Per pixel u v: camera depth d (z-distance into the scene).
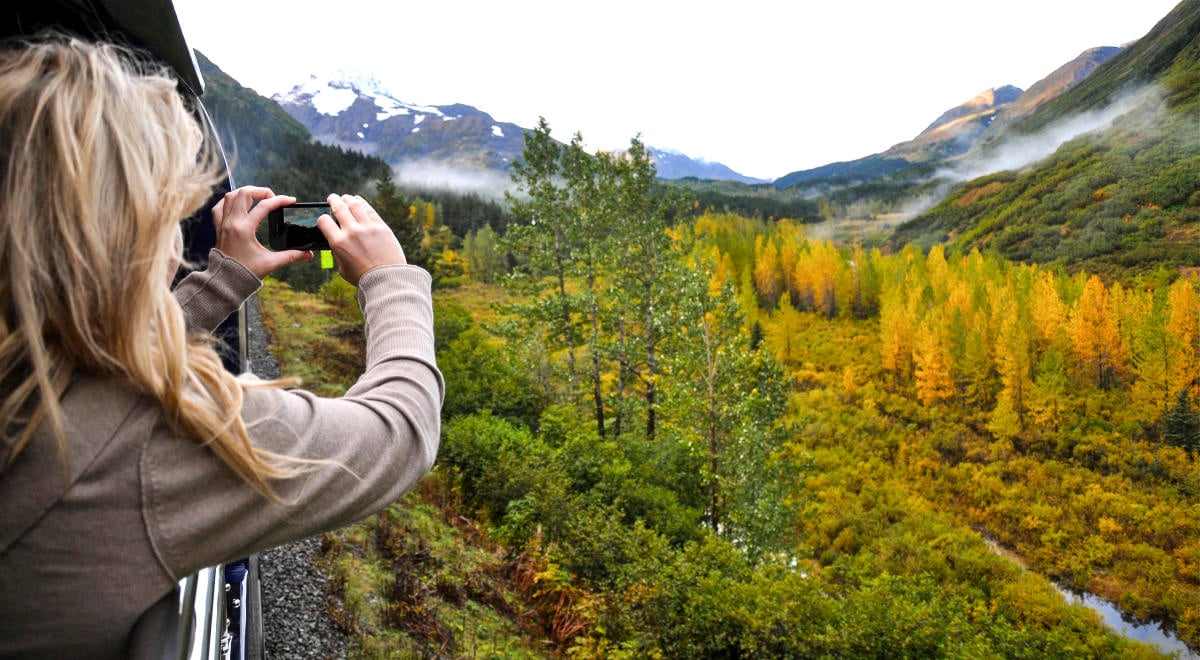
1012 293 124.94
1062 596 53.72
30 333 0.50
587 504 13.77
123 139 0.59
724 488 20.97
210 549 0.59
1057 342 106.06
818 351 132.75
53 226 0.53
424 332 0.85
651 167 29.30
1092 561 64.94
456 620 7.41
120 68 0.66
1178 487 74.94
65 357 0.55
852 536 59.16
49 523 0.52
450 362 26.55
